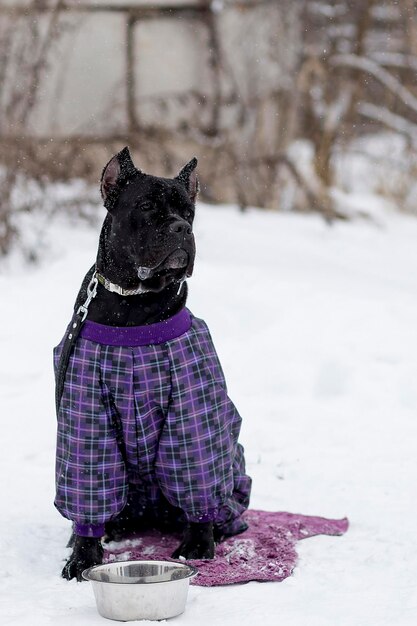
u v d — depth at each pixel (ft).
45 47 39.50
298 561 17.43
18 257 36.52
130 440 16.79
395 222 55.26
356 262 43.16
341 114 56.75
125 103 47.44
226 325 32.24
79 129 45.44
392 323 32.58
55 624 14.56
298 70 53.62
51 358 29.63
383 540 18.60
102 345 16.57
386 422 26.71
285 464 23.61
